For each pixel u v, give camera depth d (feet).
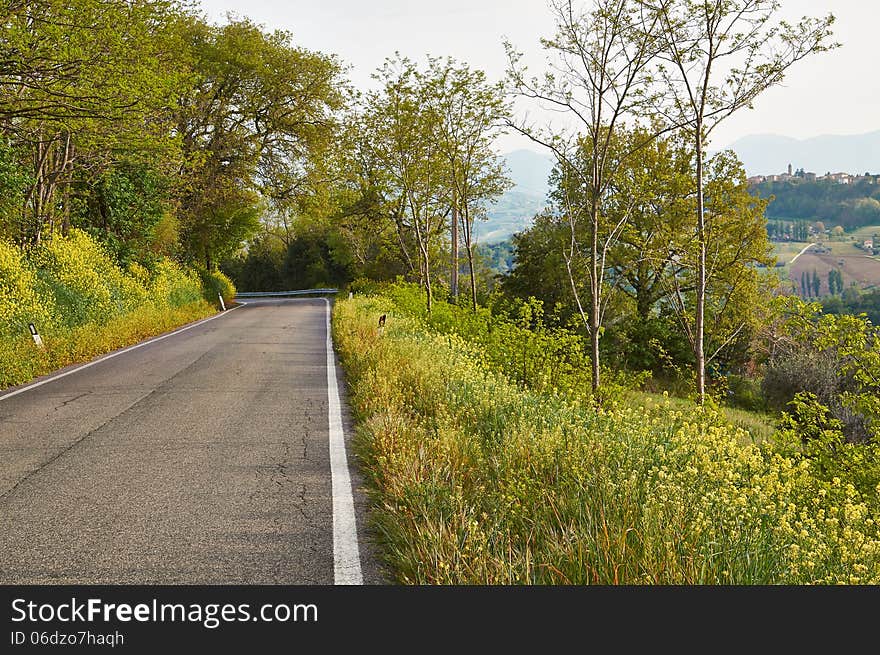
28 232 69.51
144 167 88.22
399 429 22.33
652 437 20.35
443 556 12.87
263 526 16.20
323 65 129.08
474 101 71.20
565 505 15.05
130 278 83.10
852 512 14.55
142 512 17.16
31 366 40.93
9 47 39.14
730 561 12.33
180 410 30.53
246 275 243.19
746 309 72.28
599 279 45.73
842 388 41.78
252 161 127.75
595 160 43.50
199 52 117.70
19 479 20.02
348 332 56.95
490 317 59.36
